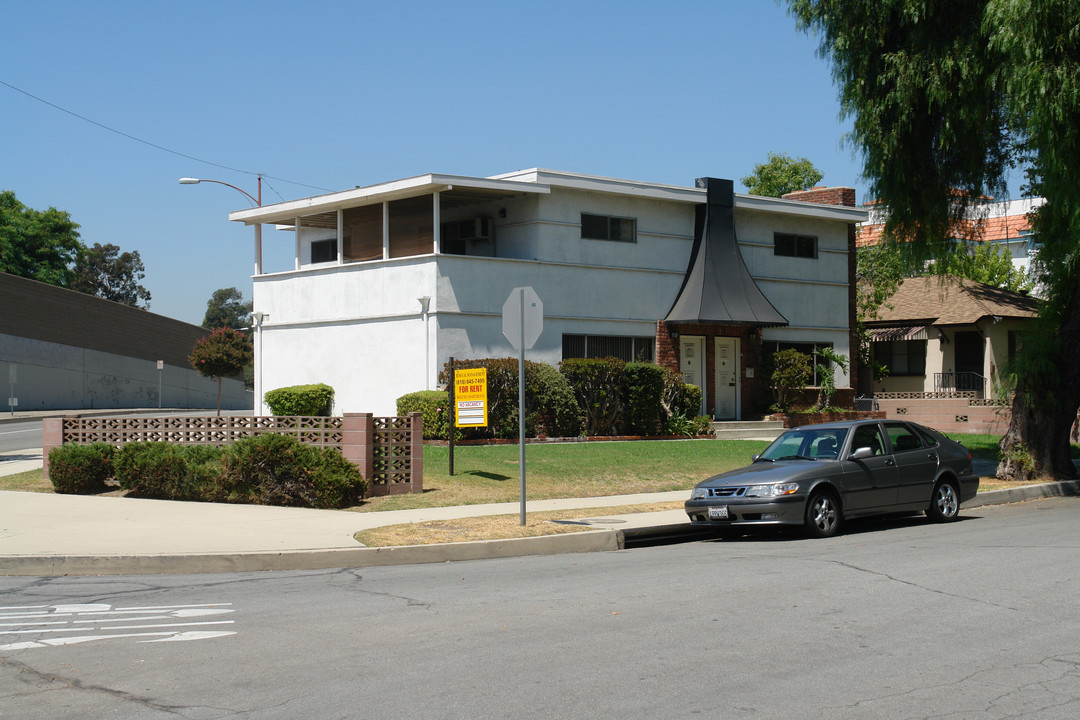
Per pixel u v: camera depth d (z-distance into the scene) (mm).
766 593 8984
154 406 58156
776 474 12828
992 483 19328
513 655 6824
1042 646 7016
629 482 18312
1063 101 16812
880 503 13602
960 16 19109
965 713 5559
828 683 6125
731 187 28641
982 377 33406
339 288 26094
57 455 16328
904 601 8562
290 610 8445
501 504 15578
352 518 13797
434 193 24188
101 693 5965
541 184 24891
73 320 51844
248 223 28578
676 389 26375
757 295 28469
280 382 27484
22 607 8617
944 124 19688
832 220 31344
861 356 35344
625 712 5562
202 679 6258
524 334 13570
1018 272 42062
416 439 16203
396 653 6891
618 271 26797
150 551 11070
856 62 20312
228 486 15211
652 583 9641
